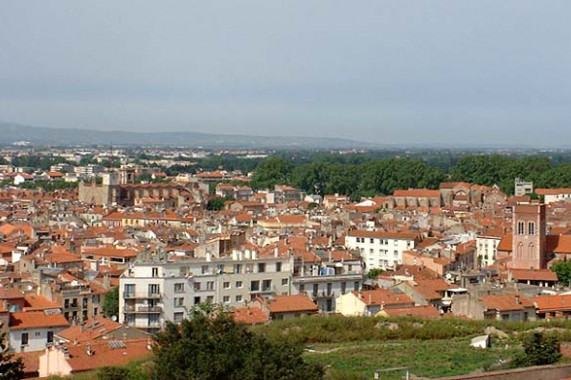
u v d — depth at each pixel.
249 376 122.38
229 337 129.38
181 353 126.25
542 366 140.62
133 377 156.25
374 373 169.88
